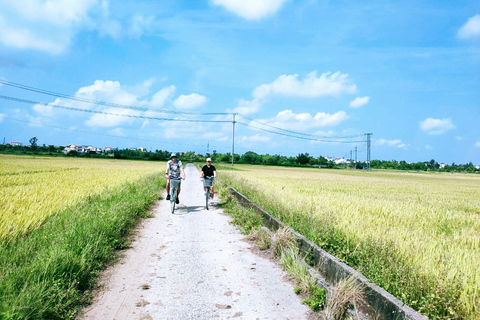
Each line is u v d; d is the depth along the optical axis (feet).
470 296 11.87
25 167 119.96
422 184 124.06
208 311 12.73
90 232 20.42
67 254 15.67
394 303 10.74
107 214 26.02
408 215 33.24
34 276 13.11
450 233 26.55
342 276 14.23
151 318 12.08
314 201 39.22
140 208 33.94
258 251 21.07
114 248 20.88
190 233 25.76
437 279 13.19
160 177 77.77
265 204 35.14
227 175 89.15
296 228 23.90
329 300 12.63
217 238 24.27
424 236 22.68
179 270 17.28
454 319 11.00
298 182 91.25
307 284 14.55
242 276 16.61
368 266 15.58
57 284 13.08
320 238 19.95
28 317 11.03
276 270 17.60
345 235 21.04
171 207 36.06
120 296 13.97
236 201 41.70
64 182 58.23
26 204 29.81
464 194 77.10
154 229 27.04
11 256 15.67
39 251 16.57
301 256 18.70
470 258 17.58
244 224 28.04
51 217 24.84
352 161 559.79
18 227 20.65
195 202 44.34
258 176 113.80
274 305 13.42
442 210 40.06
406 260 15.92
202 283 15.57
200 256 19.80
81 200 33.86
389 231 23.03
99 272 16.75
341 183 98.58
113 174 87.04
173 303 13.37
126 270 17.16
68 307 12.62
